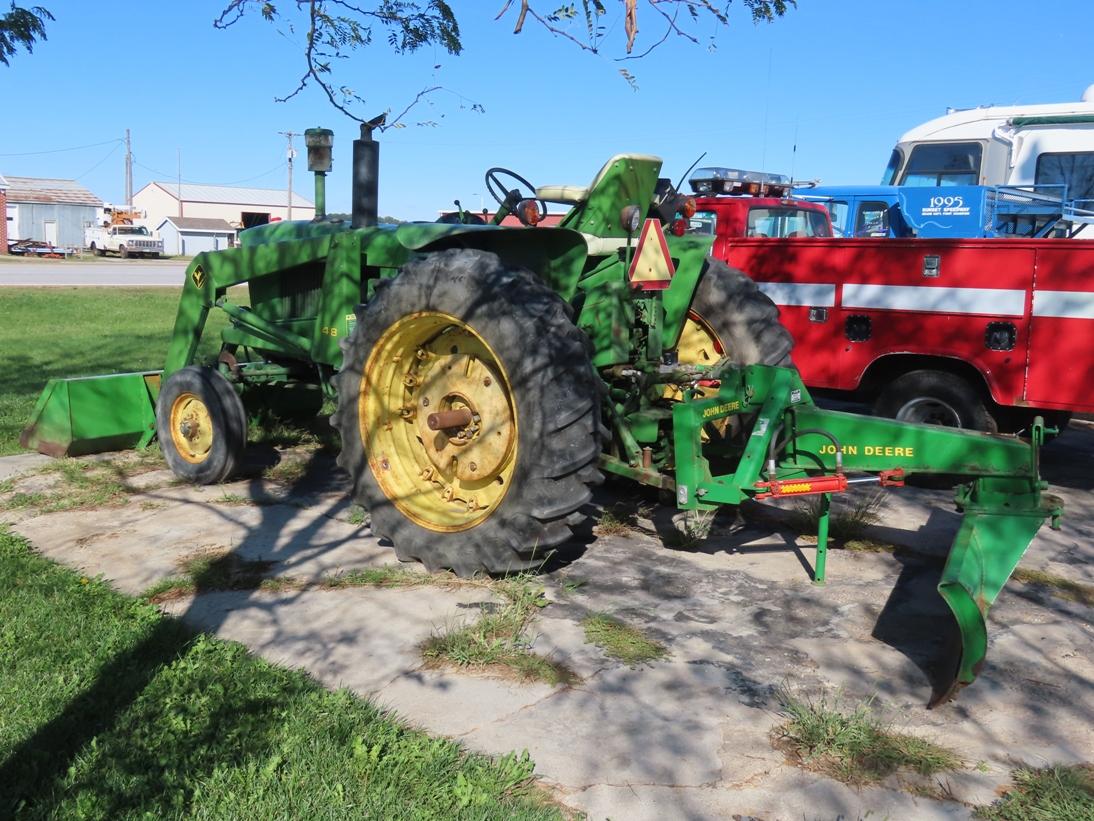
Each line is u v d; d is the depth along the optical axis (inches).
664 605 172.4
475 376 186.4
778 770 121.0
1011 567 153.7
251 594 175.0
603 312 198.8
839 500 238.1
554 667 147.2
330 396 250.5
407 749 120.9
